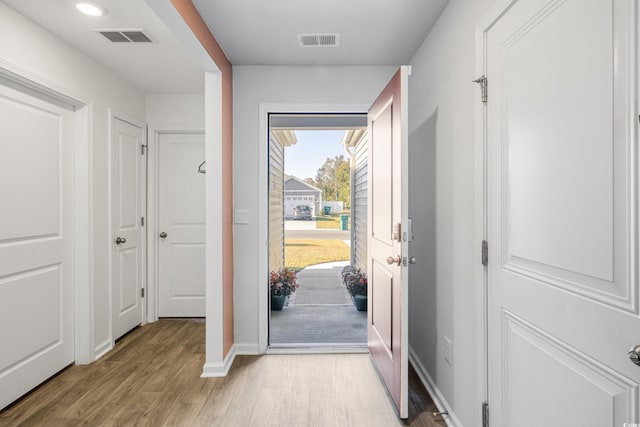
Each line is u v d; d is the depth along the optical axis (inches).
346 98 115.3
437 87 86.5
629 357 33.9
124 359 111.1
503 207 57.1
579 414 41.4
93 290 110.3
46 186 96.6
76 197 107.7
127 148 132.7
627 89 34.6
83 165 107.8
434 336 89.2
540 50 47.6
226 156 106.9
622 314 35.4
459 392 73.5
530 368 50.9
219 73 101.7
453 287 76.9
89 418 79.5
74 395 89.4
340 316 161.0
